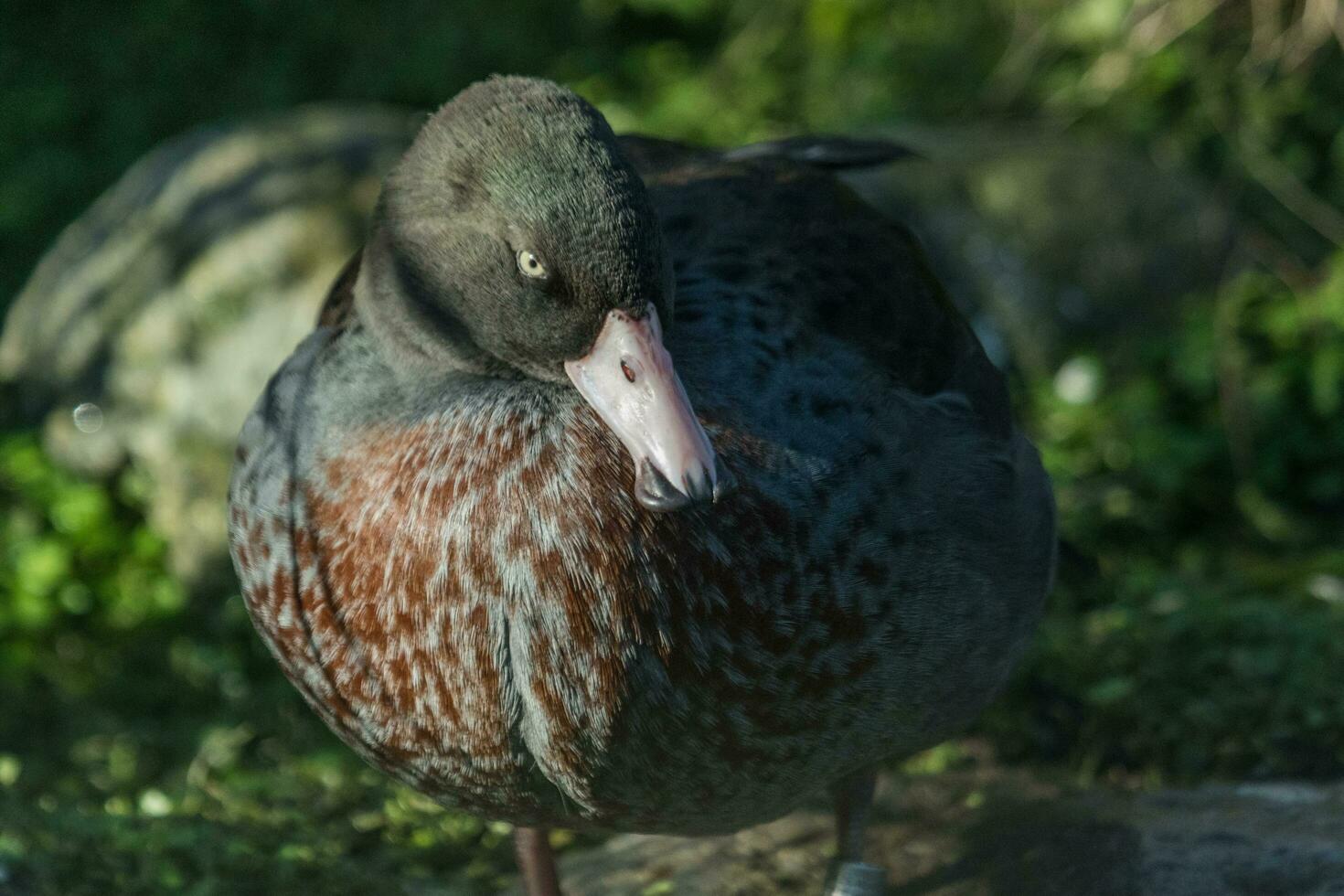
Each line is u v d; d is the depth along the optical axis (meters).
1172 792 5.34
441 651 3.69
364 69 12.27
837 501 3.72
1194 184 9.39
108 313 8.91
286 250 8.60
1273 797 5.22
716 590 3.63
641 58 12.19
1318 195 9.79
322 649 3.84
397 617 3.71
